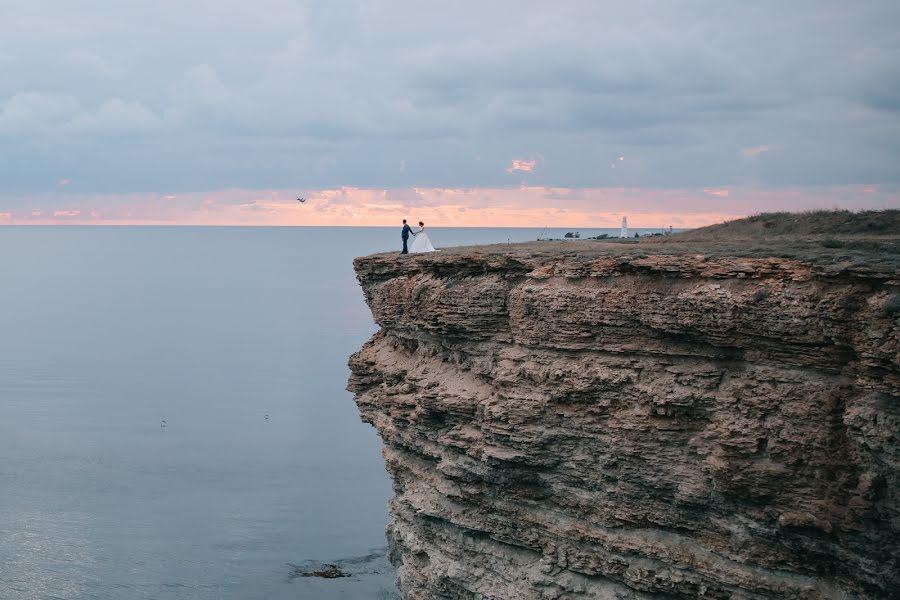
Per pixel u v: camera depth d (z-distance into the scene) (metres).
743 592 29.50
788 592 28.72
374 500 68.31
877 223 44.59
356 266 46.06
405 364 42.12
